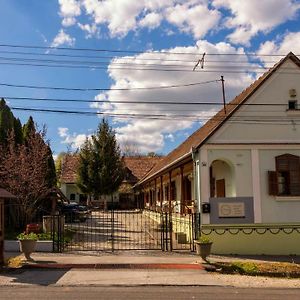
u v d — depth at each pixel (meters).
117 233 27.03
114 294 11.55
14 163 25.09
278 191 20.39
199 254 16.75
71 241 22.55
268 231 20.14
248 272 15.50
